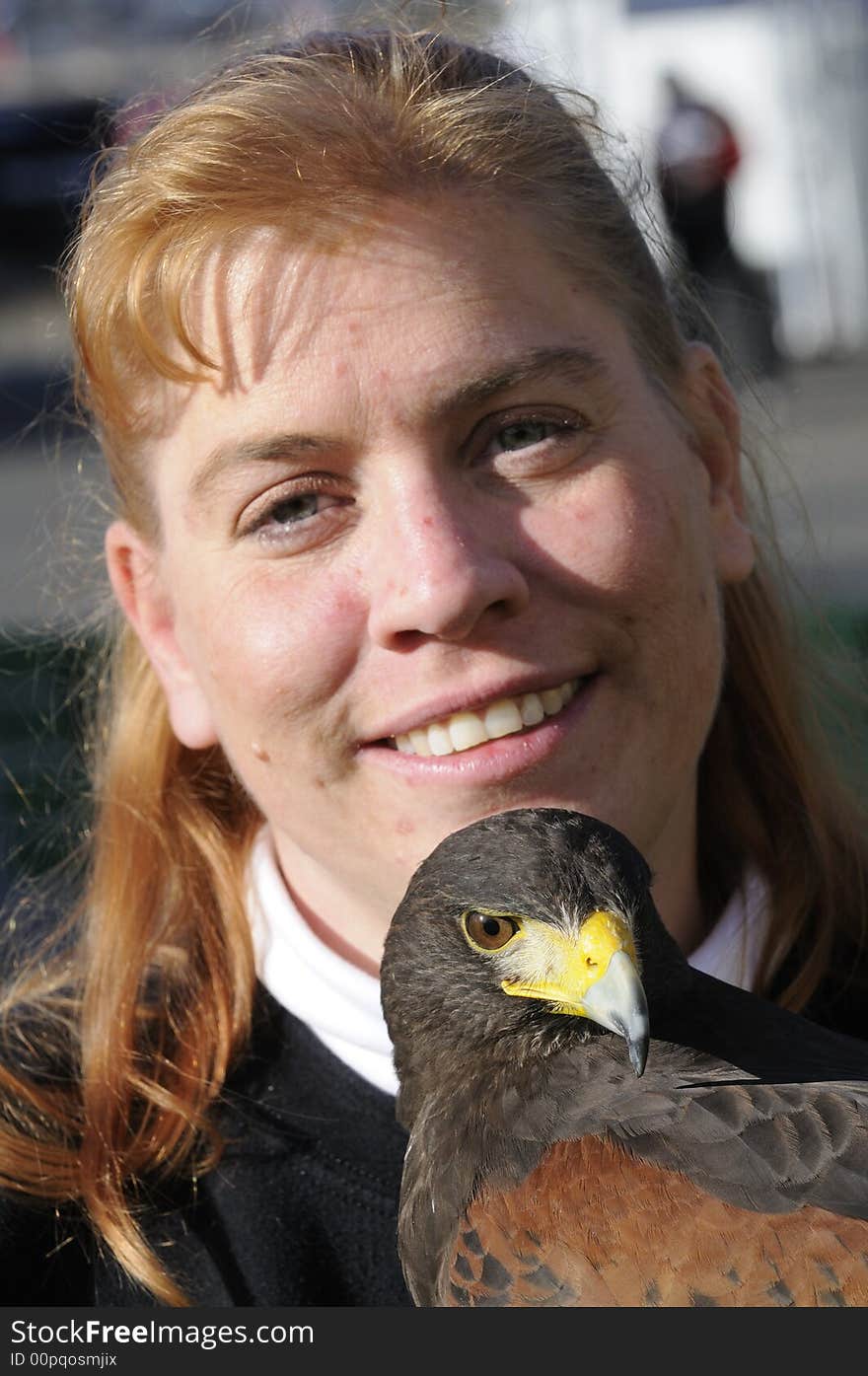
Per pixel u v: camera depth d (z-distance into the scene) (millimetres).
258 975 2777
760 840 2898
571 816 2270
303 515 2385
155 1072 2729
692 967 2564
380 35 2730
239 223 2301
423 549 2289
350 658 2361
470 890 2250
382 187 2330
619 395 2443
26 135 15328
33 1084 2781
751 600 3029
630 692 2430
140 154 2465
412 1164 2385
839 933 2961
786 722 2998
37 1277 2598
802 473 9234
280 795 2502
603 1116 2213
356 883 2523
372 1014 2607
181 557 2508
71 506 3406
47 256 17531
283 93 2480
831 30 15281
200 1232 2588
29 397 14523
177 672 2742
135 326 2406
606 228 2562
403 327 2303
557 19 14422
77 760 4180
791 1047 2324
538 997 2236
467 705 2330
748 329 12961
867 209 15656
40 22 17281
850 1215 2004
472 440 2375
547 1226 2107
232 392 2352
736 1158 2084
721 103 14953
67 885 3568
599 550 2365
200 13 14594
